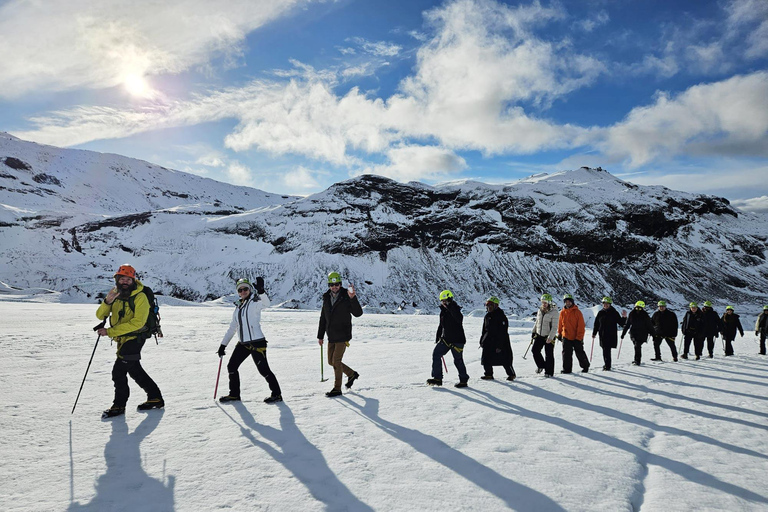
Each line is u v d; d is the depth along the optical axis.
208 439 4.53
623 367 11.04
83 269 83.00
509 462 4.02
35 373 7.93
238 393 6.17
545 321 9.26
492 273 95.06
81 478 3.57
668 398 7.06
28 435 4.57
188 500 3.21
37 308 31.16
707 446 4.66
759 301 93.69
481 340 8.68
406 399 6.48
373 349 13.70
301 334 17.62
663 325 12.76
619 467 3.96
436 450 4.30
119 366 5.39
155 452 4.16
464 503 3.20
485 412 5.82
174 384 7.43
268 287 83.50
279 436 4.64
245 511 3.05
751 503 3.30
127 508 3.09
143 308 5.44
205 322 22.52
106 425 4.97
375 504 3.17
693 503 3.29
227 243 97.25
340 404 6.05
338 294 6.70
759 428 5.38
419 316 37.41
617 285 94.94
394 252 97.94
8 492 3.30
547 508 3.14
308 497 3.27
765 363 12.35
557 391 7.42
